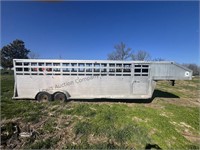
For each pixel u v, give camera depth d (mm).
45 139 4191
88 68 7789
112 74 7832
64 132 4625
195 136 4844
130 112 6449
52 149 3779
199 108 7805
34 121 5266
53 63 7770
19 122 5125
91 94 7855
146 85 7879
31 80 7793
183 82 21688
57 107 6957
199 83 20453
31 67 7742
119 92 7883
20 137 4230
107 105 7570
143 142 4207
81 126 4918
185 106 8086
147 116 6027
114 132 4602
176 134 4758
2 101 7633
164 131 4863
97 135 4504
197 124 5707
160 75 7852
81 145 3936
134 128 4887
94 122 5312
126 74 7844
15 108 6547
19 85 7801
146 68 7828
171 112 6820
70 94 7859
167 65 7824
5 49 44062
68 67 7770
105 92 7863
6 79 18469
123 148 3883
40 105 7168
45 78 7785
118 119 5609
